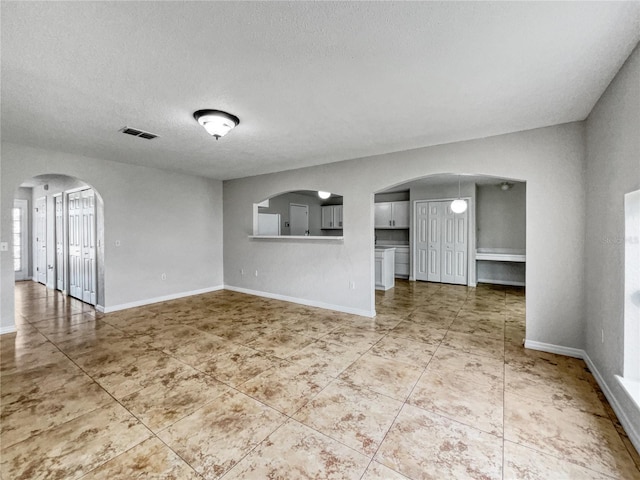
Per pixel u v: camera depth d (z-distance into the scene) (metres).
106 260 4.48
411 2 1.39
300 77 2.08
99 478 1.50
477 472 1.55
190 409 2.09
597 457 1.65
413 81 2.13
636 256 1.87
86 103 2.47
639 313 1.87
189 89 2.24
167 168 5.04
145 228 4.96
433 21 1.52
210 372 2.63
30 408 2.09
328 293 4.73
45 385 2.40
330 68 1.97
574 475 1.53
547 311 3.04
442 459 1.64
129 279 4.76
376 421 1.96
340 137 3.34
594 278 2.55
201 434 1.83
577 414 2.03
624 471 1.55
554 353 3.00
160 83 2.15
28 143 3.59
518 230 6.65
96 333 3.61
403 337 3.47
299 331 3.69
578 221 2.86
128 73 2.01
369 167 4.20
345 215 4.48
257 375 2.57
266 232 7.46
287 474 1.54
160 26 1.54
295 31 1.60
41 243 6.68
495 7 1.42
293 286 5.17
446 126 2.99
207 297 5.52
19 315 4.35
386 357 2.93
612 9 1.42
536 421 1.95
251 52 1.79
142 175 4.90
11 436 1.80
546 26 1.55
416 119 2.82
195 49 1.75
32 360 2.86
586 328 2.80
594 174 2.54
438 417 2.00
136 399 2.21
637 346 1.88
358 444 1.75
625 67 1.86
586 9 1.43
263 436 1.82
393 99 2.42
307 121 2.87
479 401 2.18
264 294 5.58
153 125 2.98
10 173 3.59
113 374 2.59
